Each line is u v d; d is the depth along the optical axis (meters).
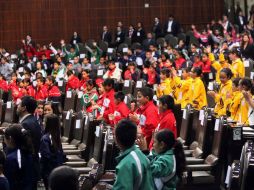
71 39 29.23
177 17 31.14
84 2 30.94
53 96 19.53
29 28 30.72
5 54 27.97
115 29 31.05
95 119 12.07
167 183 6.87
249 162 6.88
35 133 9.09
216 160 9.75
